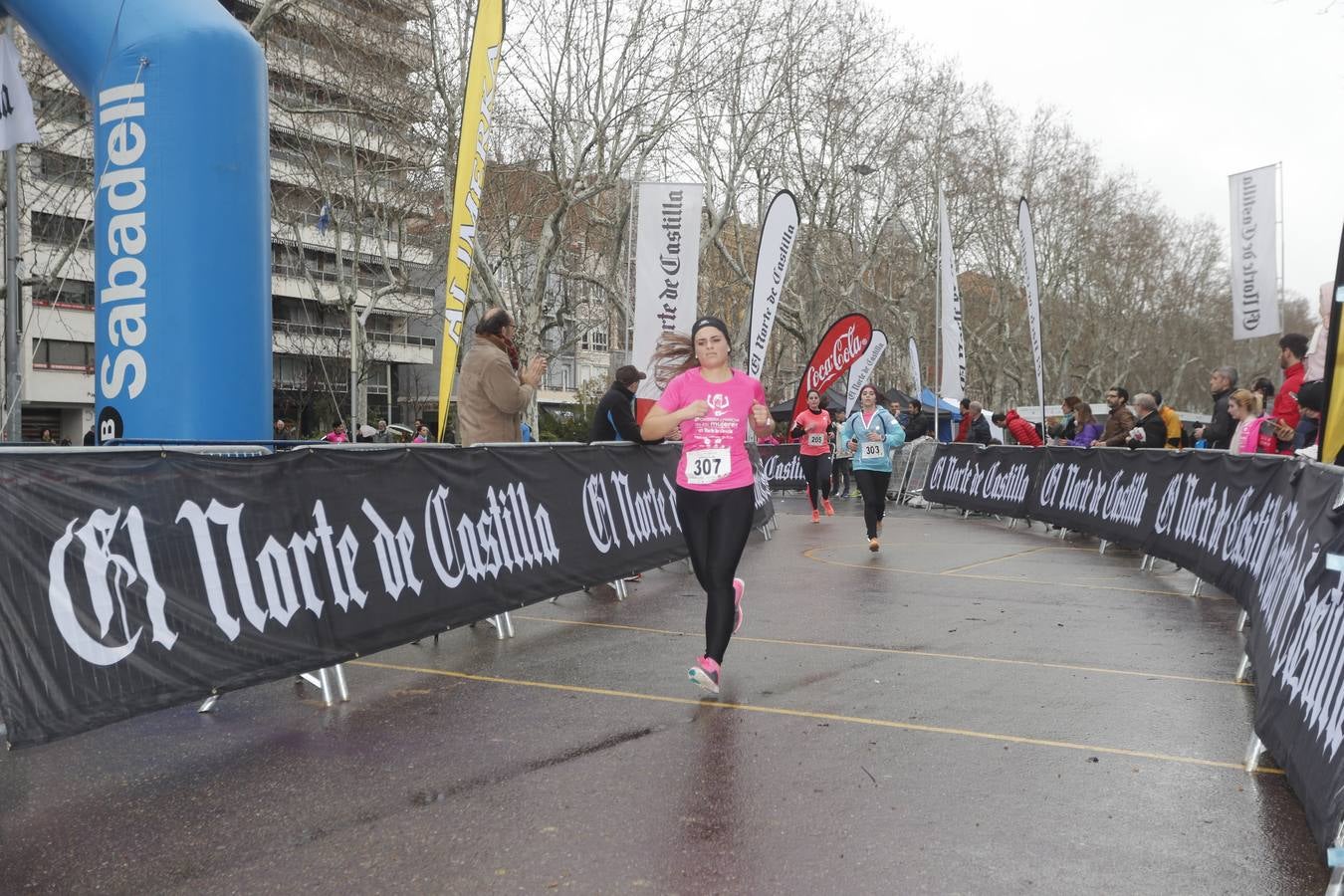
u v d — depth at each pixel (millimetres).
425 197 26797
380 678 5602
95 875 3145
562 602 8133
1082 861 3168
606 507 8383
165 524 4320
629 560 8570
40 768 4137
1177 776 3955
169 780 3984
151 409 6578
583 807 3641
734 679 5508
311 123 26609
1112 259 51844
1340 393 5051
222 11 6961
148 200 6559
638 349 12508
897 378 48969
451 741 4441
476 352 7344
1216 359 73312
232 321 6730
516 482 7066
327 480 5246
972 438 18891
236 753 4309
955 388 18984
